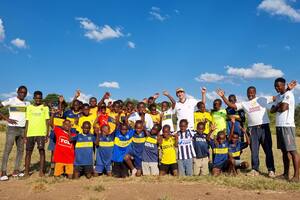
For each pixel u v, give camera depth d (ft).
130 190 24.58
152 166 31.89
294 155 27.37
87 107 32.65
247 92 31.58
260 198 22.36
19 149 31.09
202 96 34.68
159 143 32.24
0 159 40.14
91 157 30.53
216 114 34.06
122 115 34.88
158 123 33.65
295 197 22.61
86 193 23.95
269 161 30.40
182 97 34.22
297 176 27.22
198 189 24.81
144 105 34.73
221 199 22.13
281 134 27.94
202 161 31.94
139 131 32.04
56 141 30.55
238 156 32.76
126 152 31.19
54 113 32.91
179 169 31.60
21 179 29.55
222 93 32.24
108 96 33.88
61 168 30.19
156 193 23.66
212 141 32.48
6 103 30.63
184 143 31.78
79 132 31.22
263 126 30.55
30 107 30.96
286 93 27.91
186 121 32.30
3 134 85.61
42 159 31.12
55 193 24.17
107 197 22.86
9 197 23.57
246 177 29.58
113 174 31.37
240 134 33.73
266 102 30.58
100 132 31.96
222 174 31.53
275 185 25.54
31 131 30.66
